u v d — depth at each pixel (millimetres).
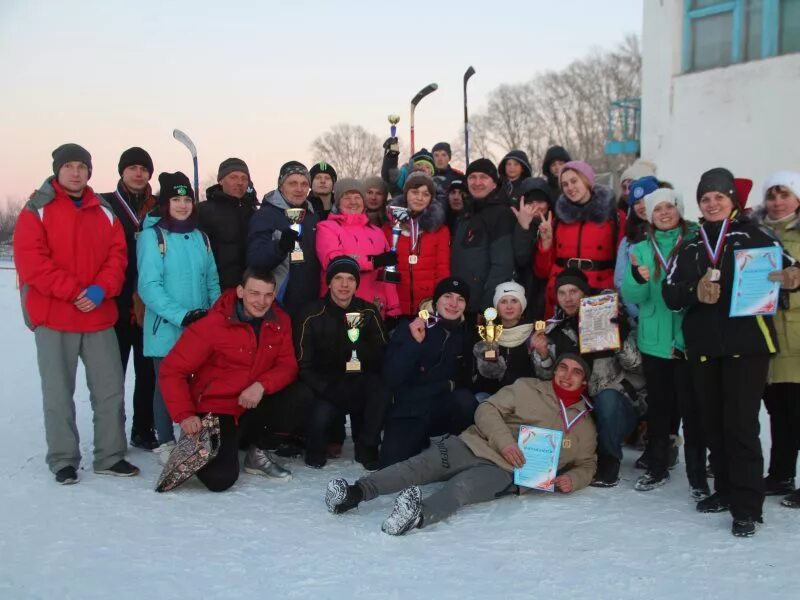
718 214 3797
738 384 3686
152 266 4820
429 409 4820
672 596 2951
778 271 3600
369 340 4930
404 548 3463
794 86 10875
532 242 5453
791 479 4234
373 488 3988
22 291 4496
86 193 4602
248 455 4770
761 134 11250
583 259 5223
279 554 3373
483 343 4945
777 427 4262
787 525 3740
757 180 11344
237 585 3039
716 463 3924
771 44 11188
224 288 5434
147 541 3518
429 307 4977
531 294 5711
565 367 4316
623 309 4688
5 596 2922
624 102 16219
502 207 5566
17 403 6879
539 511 3992
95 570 3176
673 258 4117
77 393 7430
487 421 4273
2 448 5219
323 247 5289
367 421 4852
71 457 4535
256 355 4531
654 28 12312
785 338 4039
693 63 12070
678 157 12188
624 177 6109
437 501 3836
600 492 4355
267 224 5207
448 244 5652
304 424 4883
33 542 3486
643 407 4609
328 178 6332
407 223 5598
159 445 5188
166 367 4438
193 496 4227
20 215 4434
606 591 3000
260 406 4789
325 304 4906
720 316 3715
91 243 4555
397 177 7008
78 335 4562
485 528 3736
